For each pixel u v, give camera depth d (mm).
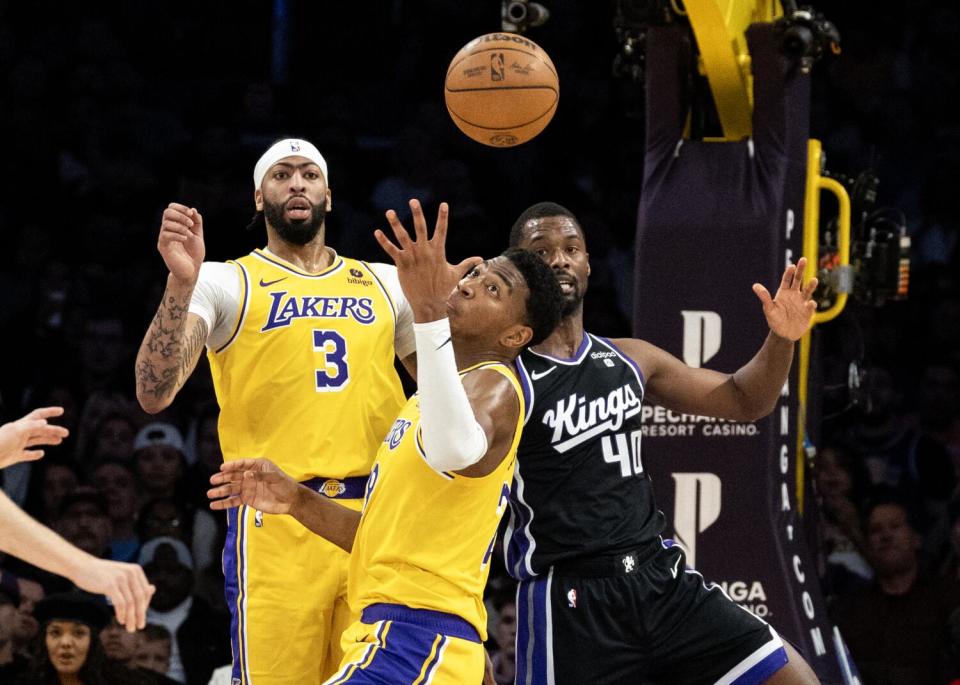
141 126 22859
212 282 8758
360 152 22578
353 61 25641
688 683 8727
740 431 10836
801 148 11320
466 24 25125
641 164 22281
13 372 17953
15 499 15578
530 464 8445
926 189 22375
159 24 25484
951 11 25359
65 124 22562
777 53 11094
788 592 10680
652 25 11477
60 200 20719
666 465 10883
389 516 7277
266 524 8602
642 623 8445
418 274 6770
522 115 9109
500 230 21641
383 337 9000
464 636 7230
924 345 19328
